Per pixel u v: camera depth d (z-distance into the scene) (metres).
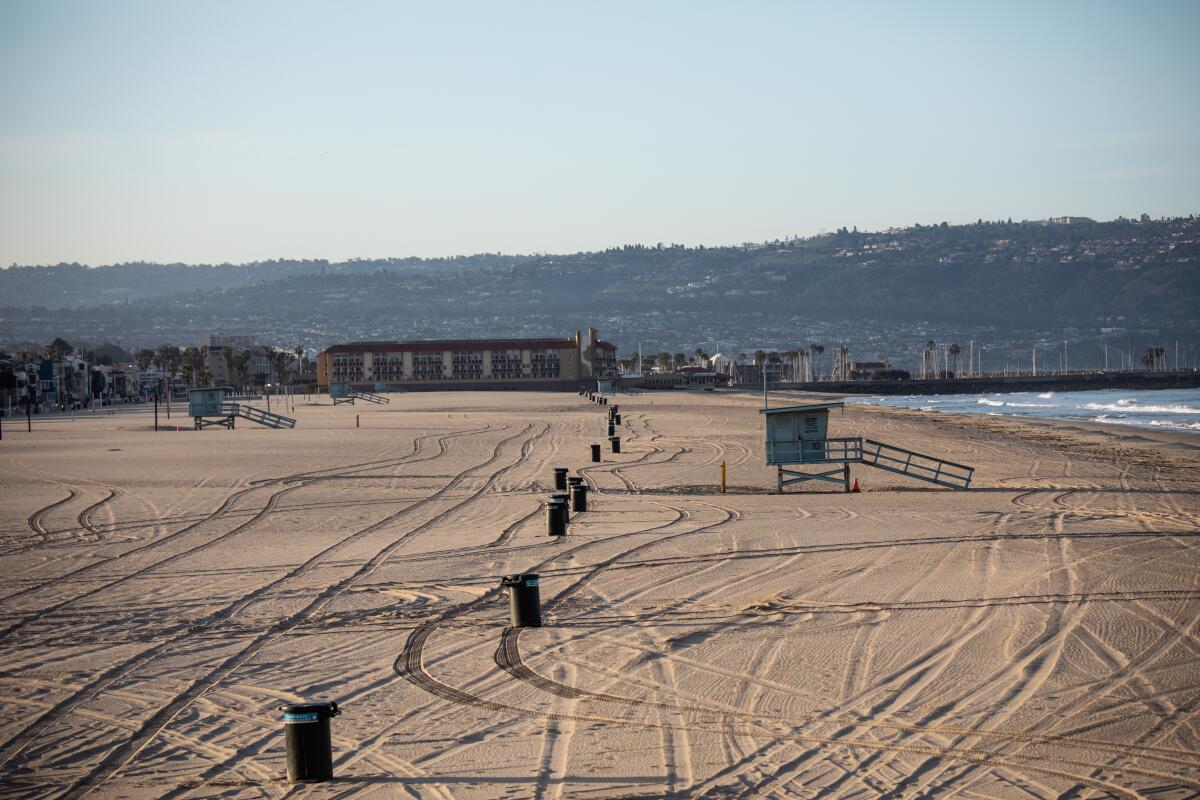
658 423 99.38
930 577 23.81
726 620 20.05
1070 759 12.91
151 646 19.03
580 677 16.59
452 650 18.33
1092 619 19.62
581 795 12.01
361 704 15.50
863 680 16.11
